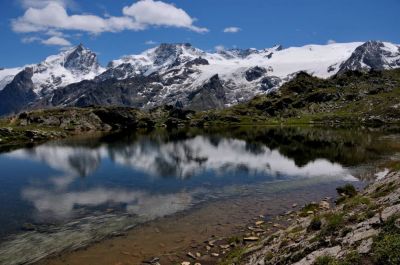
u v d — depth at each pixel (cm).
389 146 10569
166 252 3334
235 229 3881
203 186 6175
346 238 2172
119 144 13525
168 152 10812
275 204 4866
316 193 5447
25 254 3475
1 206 5147
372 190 3441
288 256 2370
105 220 4422
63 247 3606
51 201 5384
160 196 5550
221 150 11069
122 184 6475
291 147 11400
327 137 14312
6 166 8756
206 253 3259
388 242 1845
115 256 3309
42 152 11469
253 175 7031
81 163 8981
